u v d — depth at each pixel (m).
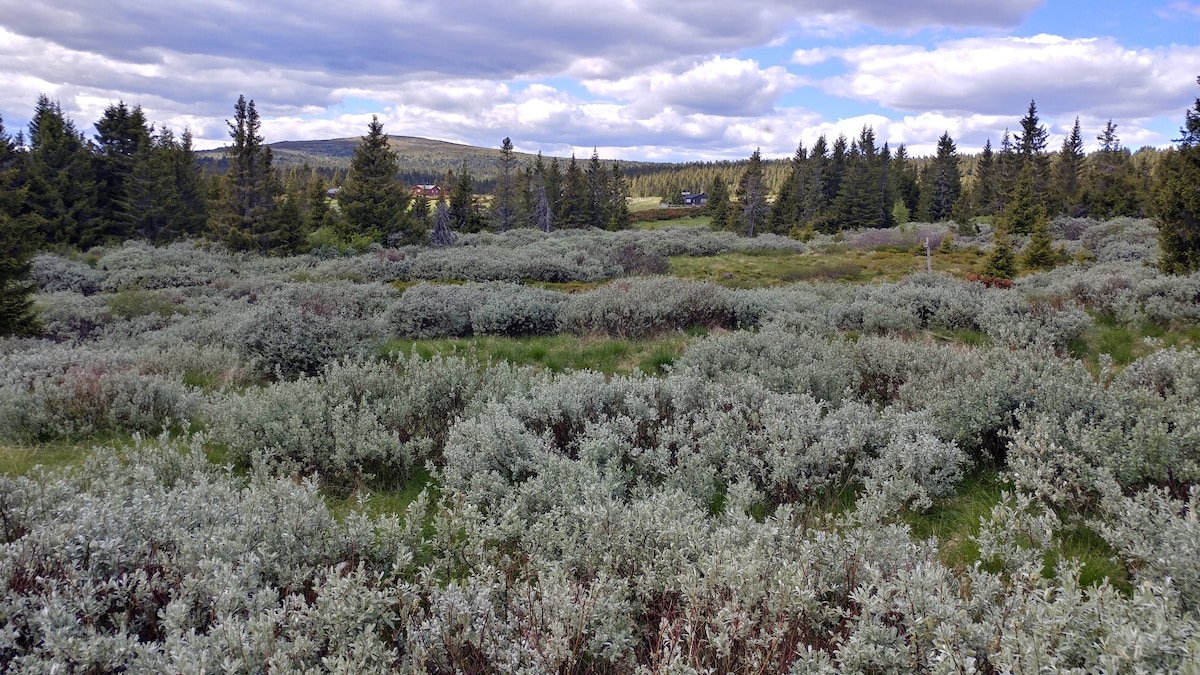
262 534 3.27
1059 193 52.09
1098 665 2.13
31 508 3.47
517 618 2.74
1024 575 2.70
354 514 3.55
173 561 2.89
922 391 6.19
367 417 5.33
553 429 5.60
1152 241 27.39
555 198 72.25
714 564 2.79
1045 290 13.67
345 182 36.12
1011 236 37.25
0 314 11.48
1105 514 3.73
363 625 2.63
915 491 4.09
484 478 4.37
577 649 2.55
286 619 2.57
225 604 2.51
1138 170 56.50
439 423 5.93
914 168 82.81
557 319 11.66
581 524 3.60
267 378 8.77
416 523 3.62
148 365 7.95
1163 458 4.07
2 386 6.81
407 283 21.41
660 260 26.17
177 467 4.54
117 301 14.49
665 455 4.87
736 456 4.75
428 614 2.91
